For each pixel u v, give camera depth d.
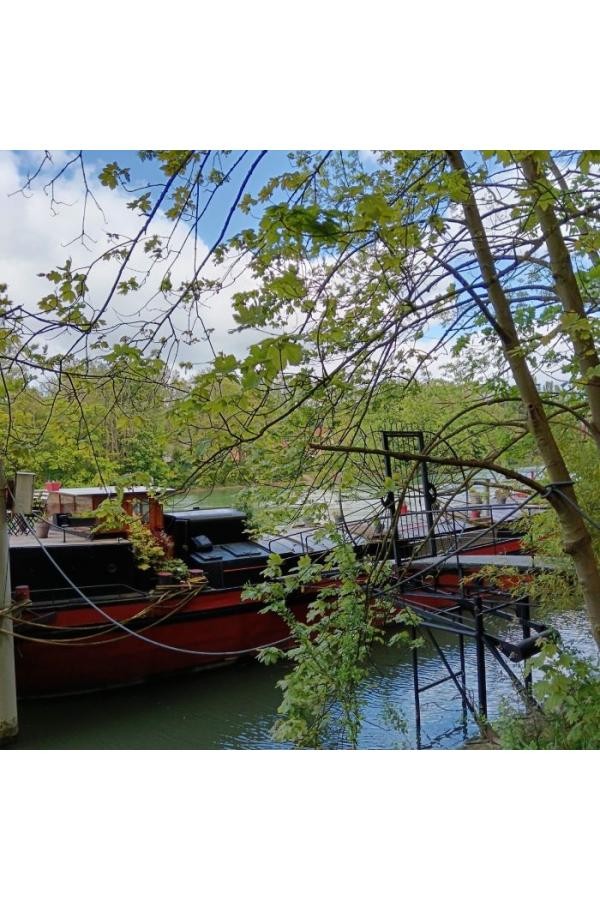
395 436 7.14
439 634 13.57
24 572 10.63
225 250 3.94
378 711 9.46
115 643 11.02
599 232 4.00
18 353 4.29
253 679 11.94
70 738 9.62
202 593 11.82
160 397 4.70
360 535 6.84
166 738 9.58
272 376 2.66
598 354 4.59
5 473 8.30
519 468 8.62
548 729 5.20
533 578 7.90
